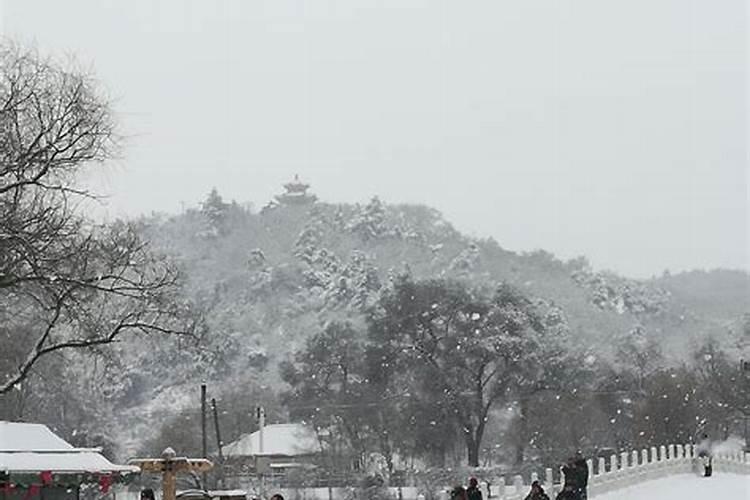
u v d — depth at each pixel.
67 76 54.00
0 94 46.25
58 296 47.88
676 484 74.81
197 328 71.50
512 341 131.50
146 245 57.06
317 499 111.62
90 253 48.28
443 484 111.69
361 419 130.50
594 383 150.75
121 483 56.03
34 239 45.56
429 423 127.50
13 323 61.78
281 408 170.38
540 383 134.50
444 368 130.88
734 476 81.75
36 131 46.62
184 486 95.44
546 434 133.62
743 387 145.12
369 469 128.38
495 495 60.06
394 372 134.88
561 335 176.88
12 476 37.88
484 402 135.00
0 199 45.88
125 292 49.03
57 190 47.00
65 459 39.72
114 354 60.94
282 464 135.50
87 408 127.19
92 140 47.53
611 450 129.75
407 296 135.88
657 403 139.12
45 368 78.00
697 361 186.75
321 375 150.75
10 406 77.50
